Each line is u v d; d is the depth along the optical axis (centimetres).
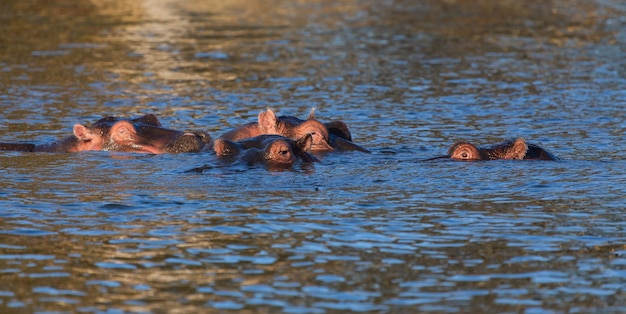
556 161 4719
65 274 3066
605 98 6938
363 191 4100
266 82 7675
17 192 4103
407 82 7700
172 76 7919
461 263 3133
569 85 7525
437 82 7700
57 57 8769
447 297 2830
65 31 10419
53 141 5184
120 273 3072
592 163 4662
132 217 3700
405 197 3988
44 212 3775
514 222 3594
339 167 4578
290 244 3350
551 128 5838
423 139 5525
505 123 6038
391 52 9319
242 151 4716
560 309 2723
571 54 9219
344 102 6831
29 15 11612
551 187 4131
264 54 9144
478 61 8812
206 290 2908
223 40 10031
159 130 5184
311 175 4397
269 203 3894
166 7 12800
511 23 11725
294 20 11881
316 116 6309
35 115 6253
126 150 5047
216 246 3331
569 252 3228
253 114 6375
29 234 3491
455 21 11894
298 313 2714
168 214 3741
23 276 3050
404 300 2809
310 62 8694
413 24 11531
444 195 4019
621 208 3759
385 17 12256
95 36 10112
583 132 5681
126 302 2816
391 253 3244
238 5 13375
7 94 7012
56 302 2823
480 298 2817
